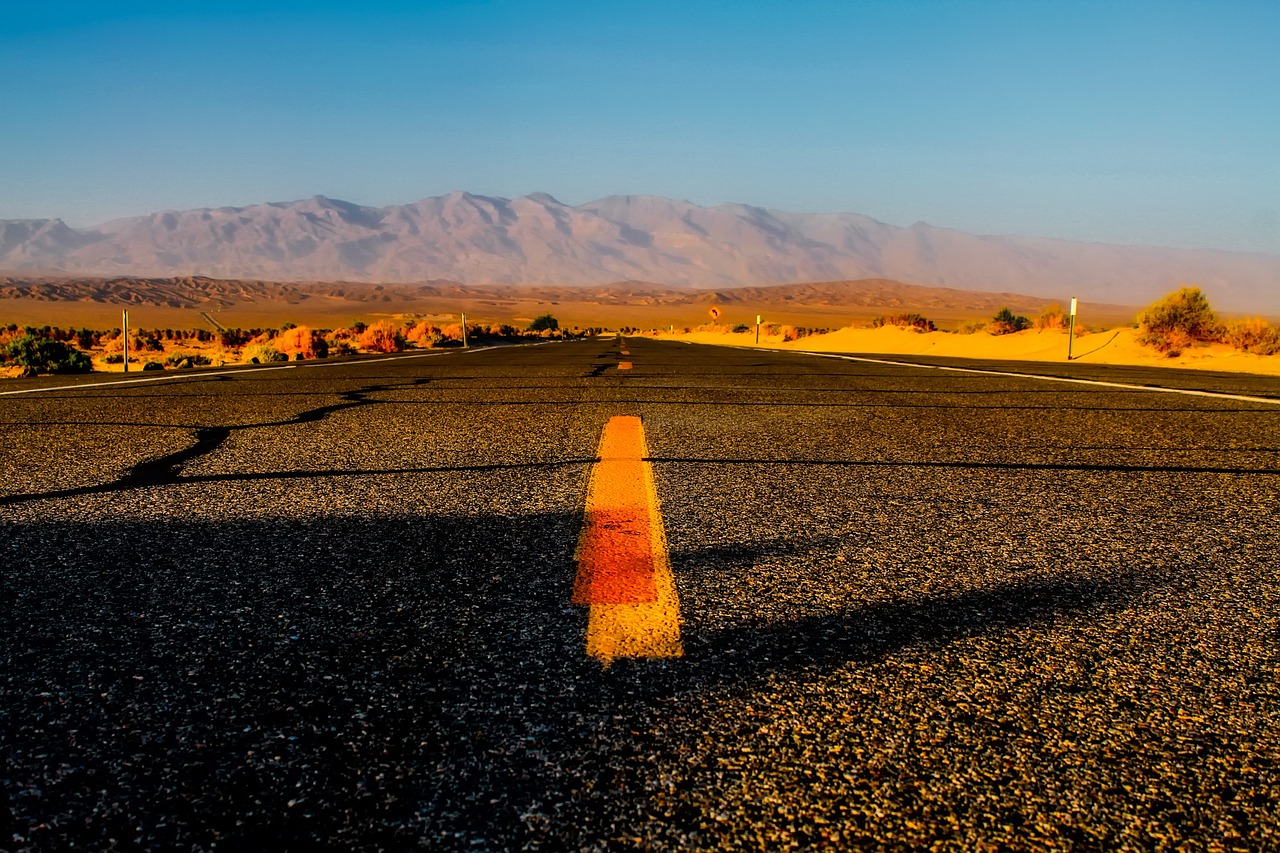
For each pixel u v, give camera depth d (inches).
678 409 240.4
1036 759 48.4
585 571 81.6
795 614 70.7
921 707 54.3
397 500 115.2
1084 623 70.0
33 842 40.1
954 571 84.0
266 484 126.9
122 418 215.0
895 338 1278.3
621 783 45.3
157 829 41.2
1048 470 144.4
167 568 82.8
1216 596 77.5
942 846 40.4
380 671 58.8
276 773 46.1
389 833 40.8
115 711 53.0
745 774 46.2
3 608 71.6
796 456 155.7
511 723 51.6
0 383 367.2
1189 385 356.2
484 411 233.8
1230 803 44.5
